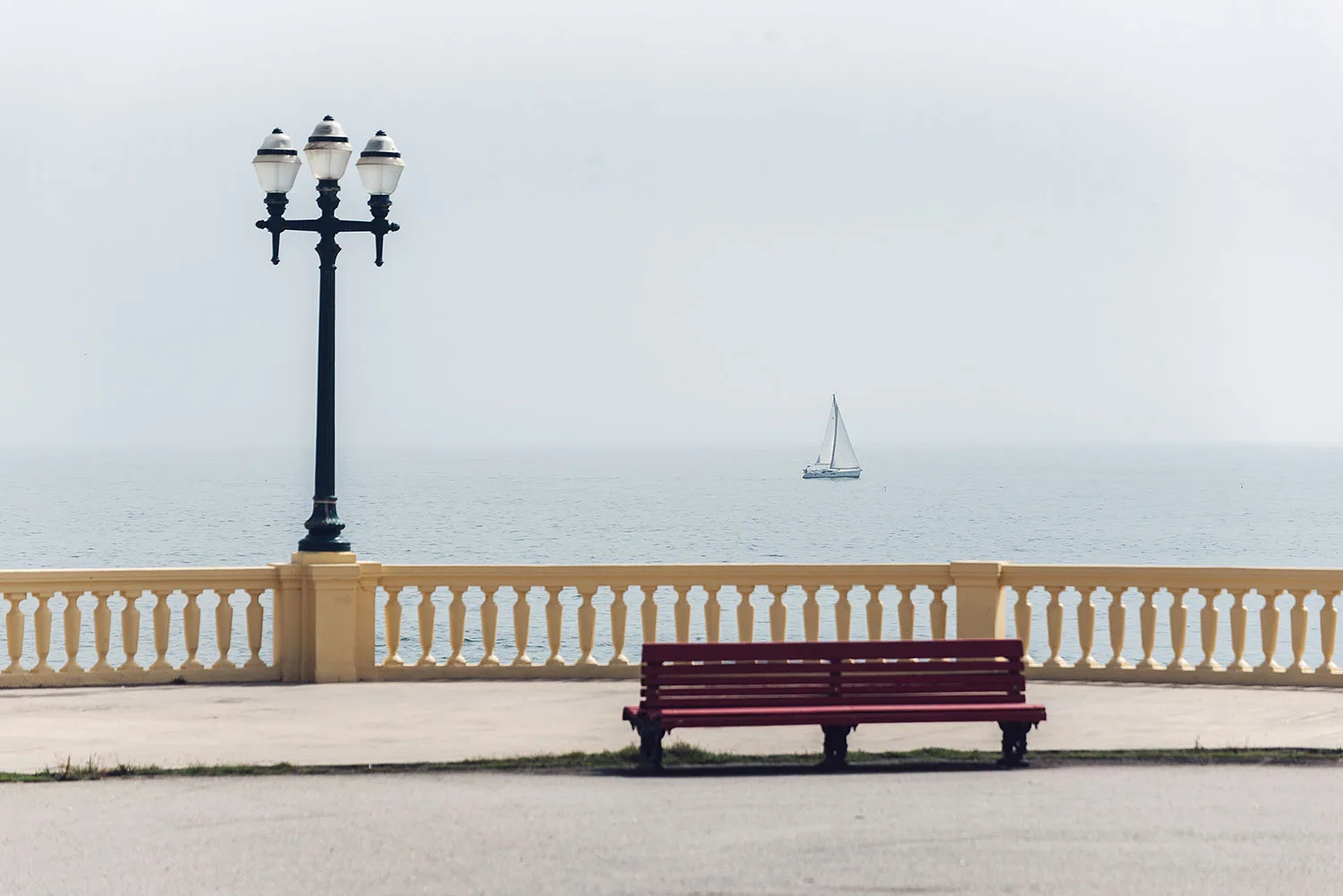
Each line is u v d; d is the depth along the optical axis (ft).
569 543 522.06
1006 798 36.55
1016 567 53.88
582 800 36.42
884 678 39.96
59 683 52.49
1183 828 33.53
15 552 441.27
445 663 54.54
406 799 36.63
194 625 53.78
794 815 34.78
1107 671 53.72
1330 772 39.42
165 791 37.58
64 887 29.30
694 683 39.63
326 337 55.01
